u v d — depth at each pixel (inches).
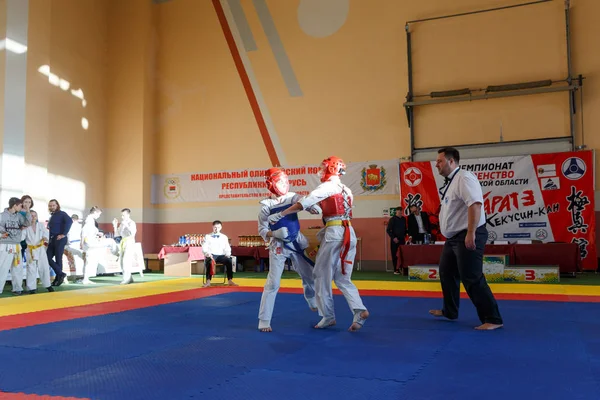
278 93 607.8
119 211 647.1
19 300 320.8
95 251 448.8
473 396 116.1
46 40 571.2
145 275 542.6
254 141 616.1
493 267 419.8
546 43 510.0
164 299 319.9
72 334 200.1
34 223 372.5
